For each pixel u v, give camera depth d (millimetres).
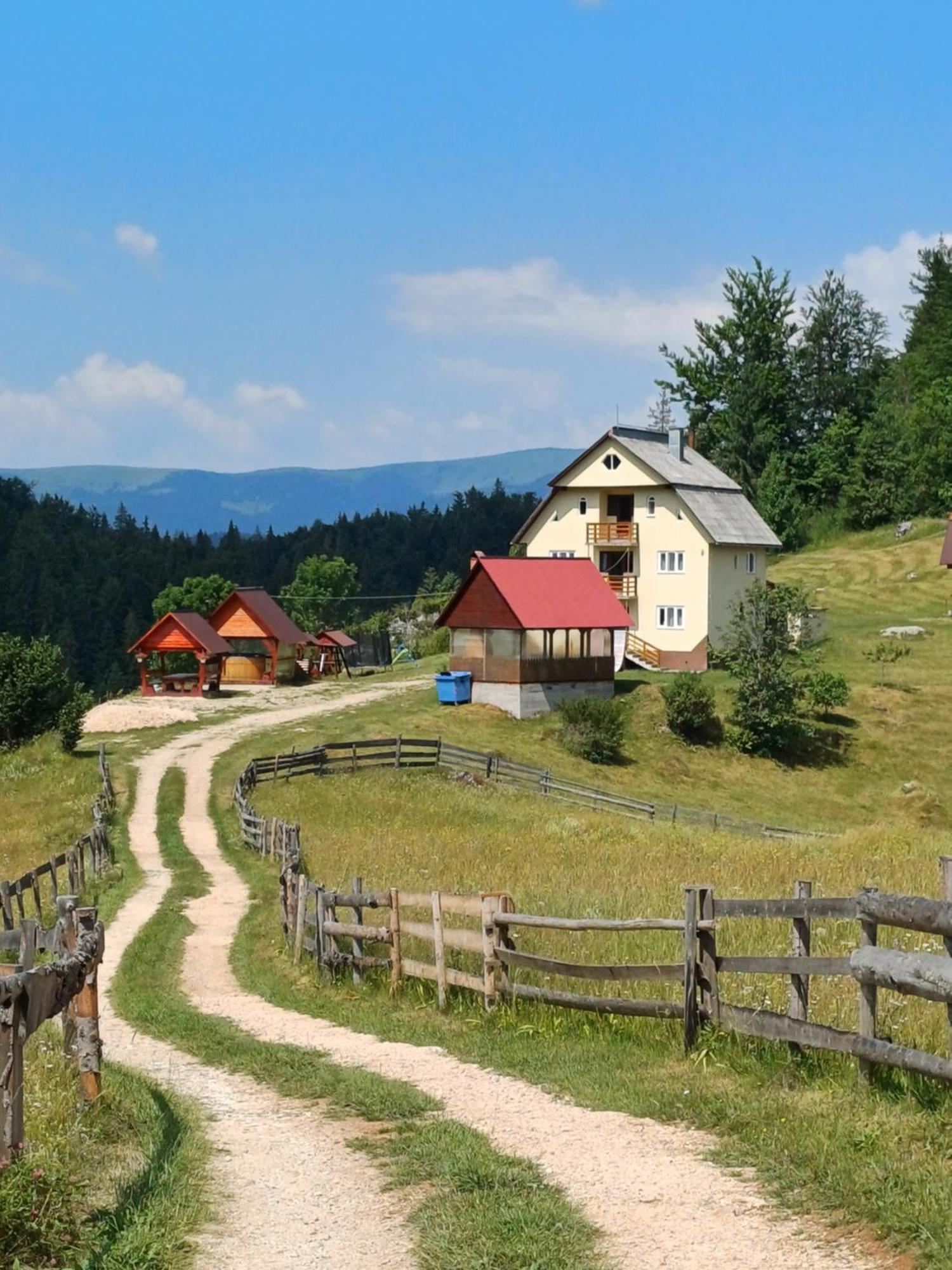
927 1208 8047
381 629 122562
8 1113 8797
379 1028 16266
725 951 15164
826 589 94750
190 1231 8766
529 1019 15086
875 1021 10672
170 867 36438
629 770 59594
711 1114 10617
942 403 112375
